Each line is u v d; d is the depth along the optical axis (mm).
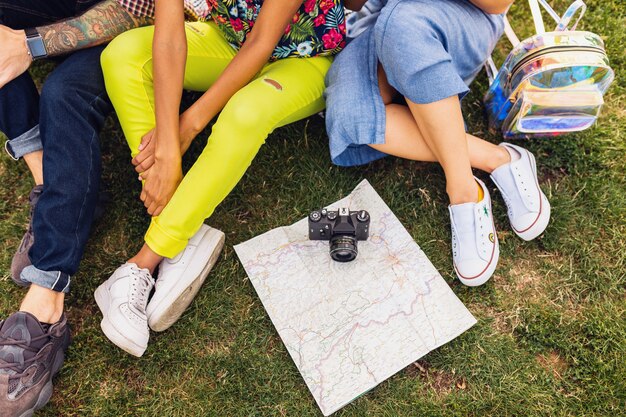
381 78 1796
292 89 1763
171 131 1631
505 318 1830
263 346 1812
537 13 1888
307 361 1760
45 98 1689
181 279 1765
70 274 1724
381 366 1741
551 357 1780
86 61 1767
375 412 1708
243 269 1924
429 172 2045
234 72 1620
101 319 1878
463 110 2143
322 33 1767
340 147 1775
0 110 1768
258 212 2018
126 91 1699
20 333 1610
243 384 1763
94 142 1737
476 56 1749
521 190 1854
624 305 1829
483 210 1803
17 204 2082
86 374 1797
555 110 1884
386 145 1812
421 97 1598
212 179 1679
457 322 1786
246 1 1644
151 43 1741
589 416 1681
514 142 2078
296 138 2109
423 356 1773
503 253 1920
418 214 1990
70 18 1760
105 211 2041
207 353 1819
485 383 1743
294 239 1944
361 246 1916
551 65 1771
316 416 1709
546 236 1925
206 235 1837
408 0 1607
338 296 1845
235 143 1669
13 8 1778
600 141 2047
